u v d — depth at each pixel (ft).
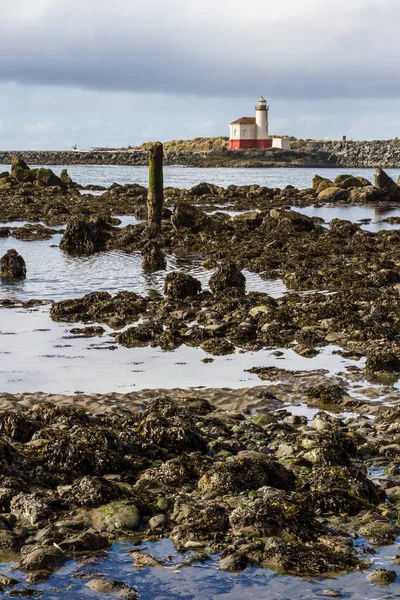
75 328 88.74
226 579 34.65
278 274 127.75
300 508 39.73
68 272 131.85
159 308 99.81
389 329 84.12
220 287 111.24
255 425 54.24
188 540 37.76
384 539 37.88
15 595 33.40
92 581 34.17
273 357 76.74
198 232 188.55
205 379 68.85
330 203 303.48
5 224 213.05
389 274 117.39
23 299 106.93
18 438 50.65
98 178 549.13
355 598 33.14
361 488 42.29
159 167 190.70
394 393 63.87
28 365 73.36
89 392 64.75
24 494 41.39
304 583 34.32
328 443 48.19
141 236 179.01
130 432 50.34
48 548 36.55
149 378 69.15
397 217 234.58
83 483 42.32
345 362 74.54
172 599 33.27
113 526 38.96
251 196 311.88
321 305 96.37
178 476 44.60
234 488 42.60
